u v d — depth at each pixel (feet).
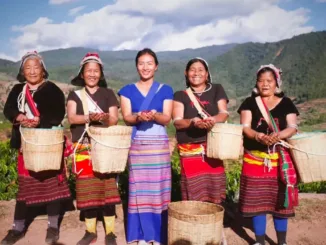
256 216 13.71
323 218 17.03
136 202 14.08
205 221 11.59
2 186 22.00
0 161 24.94
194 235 11.65
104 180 13.94
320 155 12.57
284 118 13.41
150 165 13.75
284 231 13.83
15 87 14.20
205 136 14.19
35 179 13.97
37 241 14.90
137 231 14.33
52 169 13.19
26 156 12.97
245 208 13.61
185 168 14.30
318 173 12.70
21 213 14.80
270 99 13.79
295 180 13.01
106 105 14.25
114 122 14.25
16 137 13.98
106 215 14.48
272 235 15.48
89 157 13.64
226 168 27.45
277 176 13.42
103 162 12.62
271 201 13.60
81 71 14.07
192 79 14.33
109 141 12.49
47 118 14.01
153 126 13.79
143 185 13.93
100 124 14.07
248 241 15.08
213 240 11.84
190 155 14.20
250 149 13.62
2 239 15.06
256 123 13.64
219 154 13.19
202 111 14.25
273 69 13.50
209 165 14.23
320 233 15.72
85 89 14.17
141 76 13.92
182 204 13.42
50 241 14.60
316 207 18.20
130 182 14.08
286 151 13.21
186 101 14.39
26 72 13.93
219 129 13.08
